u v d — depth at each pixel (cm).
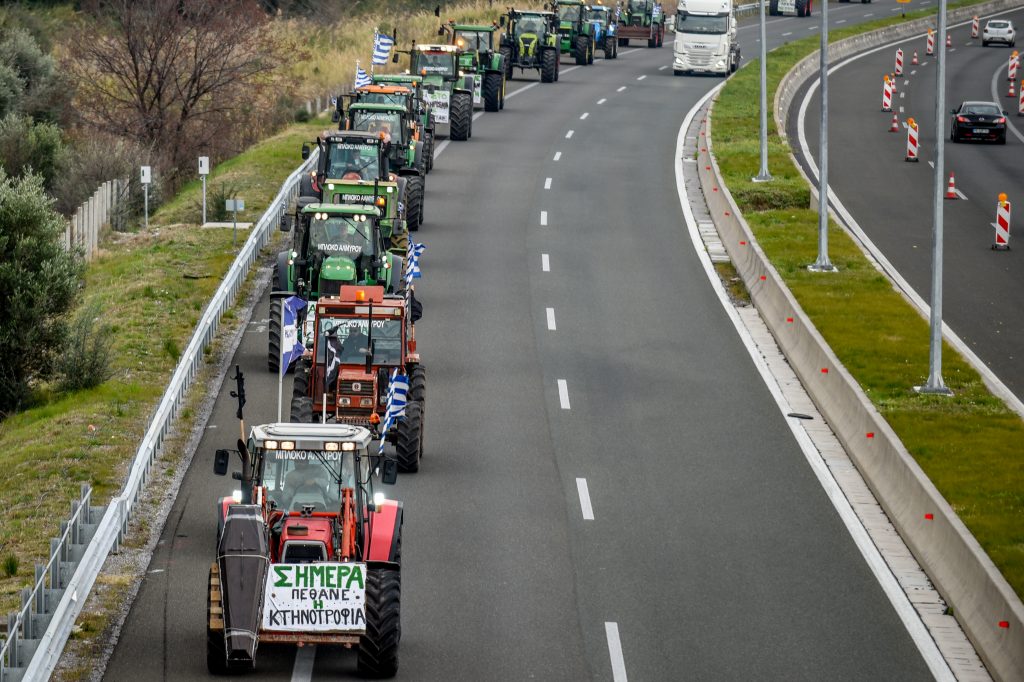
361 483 4931
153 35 17950
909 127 16700
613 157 16312
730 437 7644
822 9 11038
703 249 12206
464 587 5650
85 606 5288
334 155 11494
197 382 8319
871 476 6919
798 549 6128
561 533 6262
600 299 10562
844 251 11744
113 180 14025
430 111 15225
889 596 5653
